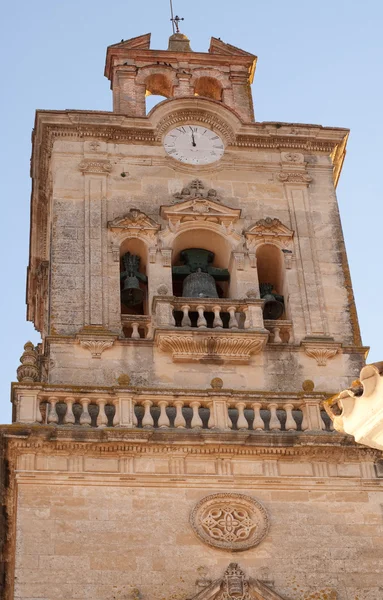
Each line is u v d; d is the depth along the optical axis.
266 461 32.88
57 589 29.80
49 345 35.56
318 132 41.97
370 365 17.88
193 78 44.56
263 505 32.03
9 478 31.91
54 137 40.50
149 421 33.03
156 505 31.61
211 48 46.16
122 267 38.59
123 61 44.31
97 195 39.31
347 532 31.77
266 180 40.78
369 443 18.34
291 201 40.34
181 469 32.34
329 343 36.56
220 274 39.12
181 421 33.16
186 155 40.84
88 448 32.25
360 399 18.08
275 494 32.28
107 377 35.16
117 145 40.69
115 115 41.06
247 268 38.47
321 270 38.75
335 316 37.69
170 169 40.44
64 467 31.91
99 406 33.25
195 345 35.69
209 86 45.50
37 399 32.97
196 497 31.92
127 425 32.75
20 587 29.69
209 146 41.22
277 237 39.25
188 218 39.12
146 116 41.22
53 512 31.09
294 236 39.41
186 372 35.56
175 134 41.25
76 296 36.88
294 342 36.84
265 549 31.20
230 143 41.38
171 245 38.56
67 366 35.19
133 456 32.34
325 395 34.16
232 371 35.81
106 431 32.22
